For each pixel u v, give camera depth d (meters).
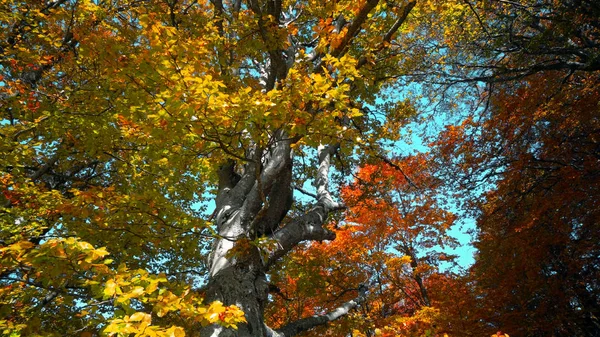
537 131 12.55
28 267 3.21
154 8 5.84
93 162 8.64
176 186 7.98
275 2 5.13
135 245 6.27
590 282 11.29
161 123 3.49
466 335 11.58
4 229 4.46
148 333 2.24
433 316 11.39
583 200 11.14
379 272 14.98
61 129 5.49
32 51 5.93
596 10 8.91
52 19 5.82
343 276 12.59
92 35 3.90
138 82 3.63
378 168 12.99
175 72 3.35
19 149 5.29
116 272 2.76
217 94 3.40
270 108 3.38
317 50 4.95
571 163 11.68
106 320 2.81
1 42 5.96
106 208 4.05
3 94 5.66
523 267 11.61
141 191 6.88
